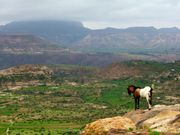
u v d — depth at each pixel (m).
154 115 37.59
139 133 30.75
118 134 31.27
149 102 41.31
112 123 33.97
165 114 36.09
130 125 34.03
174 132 30.77
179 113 35.56
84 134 34.78
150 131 31.36
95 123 34.50
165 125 32.81
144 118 37.50
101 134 33.09
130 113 40.12
